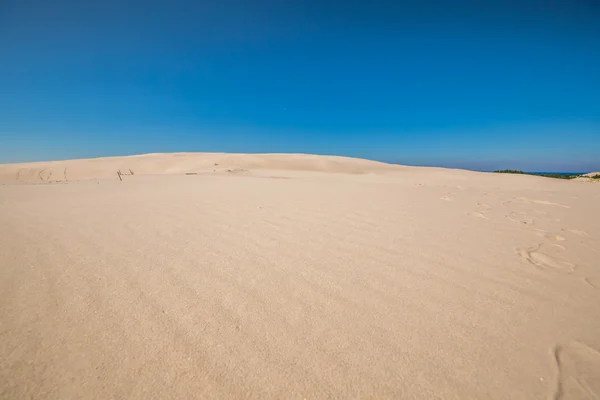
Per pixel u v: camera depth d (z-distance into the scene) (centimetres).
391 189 809
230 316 171
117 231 348
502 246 304
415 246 302
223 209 486
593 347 147
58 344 145
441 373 130
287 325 163
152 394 118
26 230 350
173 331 156
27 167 3083
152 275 225
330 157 3934
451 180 1711
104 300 186
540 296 199
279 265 248
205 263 251
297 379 127
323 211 473
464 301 192
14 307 176
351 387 123
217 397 117
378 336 154
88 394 118
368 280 221
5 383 121
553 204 554
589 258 269
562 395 119
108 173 2945
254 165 3145
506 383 125
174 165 3148
